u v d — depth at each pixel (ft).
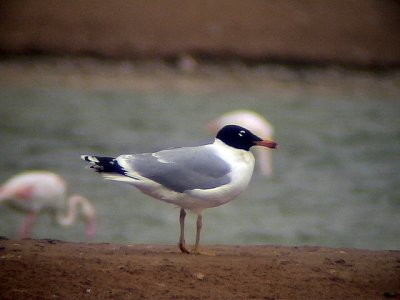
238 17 128.16
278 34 125.70
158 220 58.39
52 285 25.86
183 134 83.82
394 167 75.66
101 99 97.35
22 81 103.14
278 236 55.36
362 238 55.62
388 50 125.70
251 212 61.46
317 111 95.91
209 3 130.52
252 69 114.52
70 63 111.96
